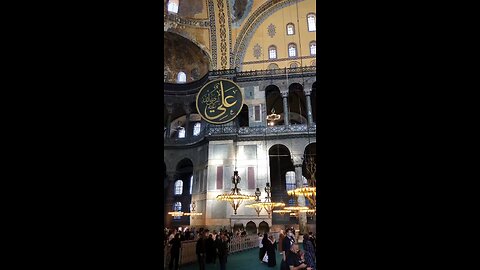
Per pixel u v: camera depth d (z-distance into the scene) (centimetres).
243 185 1975
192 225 2055
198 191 2102
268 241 1044
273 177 2394
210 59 2184
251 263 1085
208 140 2069
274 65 2155
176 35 2195
